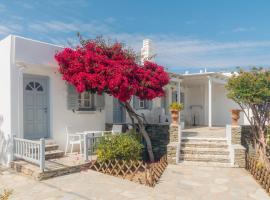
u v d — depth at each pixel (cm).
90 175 872
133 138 1062
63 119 1106
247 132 1259
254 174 913
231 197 716
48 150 1022
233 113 1151
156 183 822
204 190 768
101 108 1255
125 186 776
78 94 1152
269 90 1037
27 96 1012
